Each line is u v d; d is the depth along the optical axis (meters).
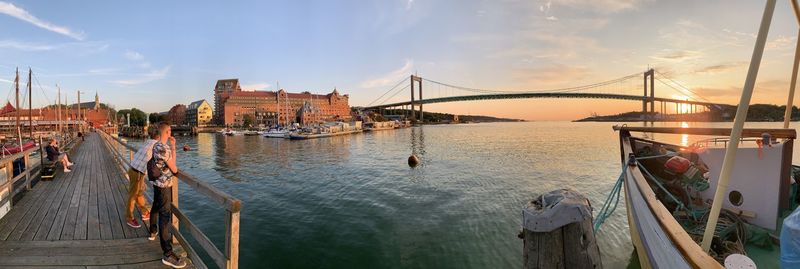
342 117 167.00
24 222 6.52
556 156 30.00
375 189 16.95
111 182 10.52
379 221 11.47
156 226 5.54
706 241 3.37
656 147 7.65
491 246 9.25
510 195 14.92
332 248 9.30
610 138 56.66
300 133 70.19
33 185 10.05
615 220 10.45
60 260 4.91
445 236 9.99
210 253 4.00
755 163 5.12
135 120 144.38
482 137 65.88
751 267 2.86
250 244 9.60
